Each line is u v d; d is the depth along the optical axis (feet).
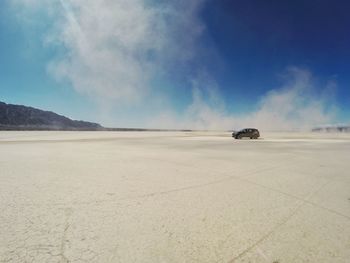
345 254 9.39
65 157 34.99
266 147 59.77
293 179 22.65
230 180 21.80
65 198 15.52
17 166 26.76
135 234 10.71
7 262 8.29
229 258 9.00
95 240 10.05
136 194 16.79
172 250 9.44
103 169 25.79
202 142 76.28
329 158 39.17
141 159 34.06
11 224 11.37
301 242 10.32
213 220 12.48
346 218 13.12
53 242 9.77
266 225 12.00
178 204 14.89
